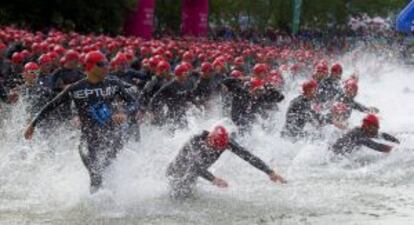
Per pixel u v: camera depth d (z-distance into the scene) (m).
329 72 14.55
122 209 8.23
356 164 11.45
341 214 8.10
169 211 8.18
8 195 8.88
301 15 50.84
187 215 8.02
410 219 7.84
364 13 53.41
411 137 14.11
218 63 14.05
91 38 22.11
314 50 38.12
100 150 8.55
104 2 33.00
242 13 50.44
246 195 9.09
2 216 7.91
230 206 8.47
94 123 8.54
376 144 11.42
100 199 8.48
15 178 9.83
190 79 13.06
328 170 10.99
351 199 8.95
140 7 33.56
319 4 50.75
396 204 8.65
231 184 9.73
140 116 11.41
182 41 29.53
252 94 12.96
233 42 32.94
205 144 8.50
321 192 9.38
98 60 8.45
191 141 8.60
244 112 12.95
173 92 12.30
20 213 8.06
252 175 10.42
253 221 7.78
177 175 8.65
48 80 12.34
